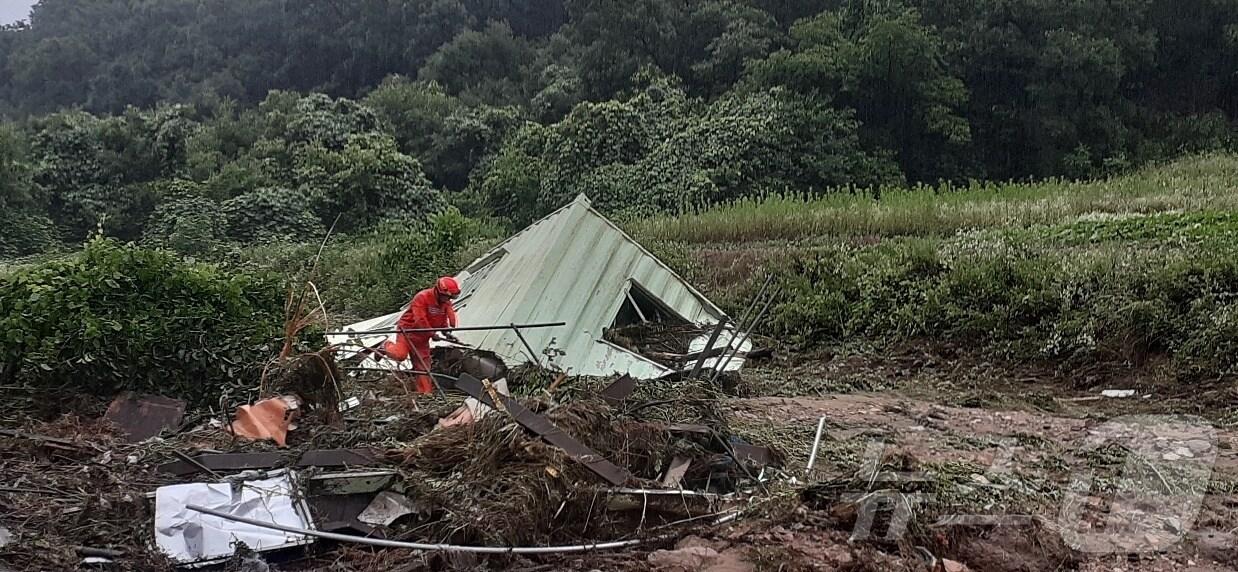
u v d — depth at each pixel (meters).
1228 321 10.62
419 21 64.88
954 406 10.54
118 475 6.24
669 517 6.06
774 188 30.30
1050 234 17.50
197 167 38.88
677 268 17.39
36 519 5.59
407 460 6.09
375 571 5.13
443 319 9.88
